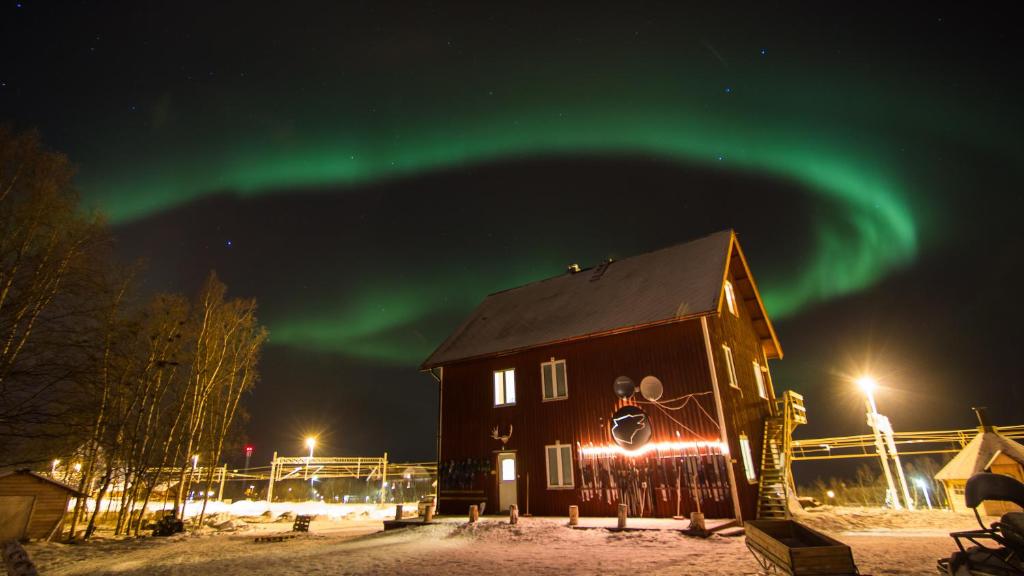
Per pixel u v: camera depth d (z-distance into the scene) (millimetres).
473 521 19047
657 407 19312
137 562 14789
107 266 20281
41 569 13977
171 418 25547
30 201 18031
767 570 9453
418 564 12672
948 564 7422
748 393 21984
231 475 42469
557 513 20234
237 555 15758
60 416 18047
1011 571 6617
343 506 39406
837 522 18391
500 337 24984
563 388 21734
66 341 18391
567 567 11680
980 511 19859
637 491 18844
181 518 26516
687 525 16094
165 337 25016
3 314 17125
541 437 21578
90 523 21359
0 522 20109
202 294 28234
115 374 22078
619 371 20547
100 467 23609
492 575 11133
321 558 14047
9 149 17859
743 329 24203
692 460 18188
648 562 11828
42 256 18266
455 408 24594
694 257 23516
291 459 40938
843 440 28922
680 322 19781
